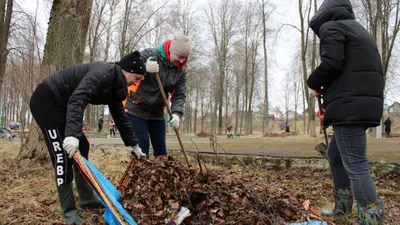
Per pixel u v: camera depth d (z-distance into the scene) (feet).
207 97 164.96
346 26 9.59
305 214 9.66
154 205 9.50
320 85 10.09
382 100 9.78
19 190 13.53
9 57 49.83
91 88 9.43
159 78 12.69
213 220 8.97
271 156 19.83
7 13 48.19
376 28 72.69
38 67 20.59
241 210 9.37
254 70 124.26
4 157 20.58
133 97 13.00
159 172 10.32
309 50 97.40
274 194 10.32
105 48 91.20
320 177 16.93
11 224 9.97
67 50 18.57
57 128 9.94
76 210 10.37
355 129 9.55
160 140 14.02
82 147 10.61
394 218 10.87
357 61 9.45
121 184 11.00
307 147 30.76
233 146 32.89
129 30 91.61
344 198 10.82
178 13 101.81
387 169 16.60
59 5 18.74
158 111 13.61
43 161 17.92
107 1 85.81
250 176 16.98
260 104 170.40
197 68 121.19
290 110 210.59
